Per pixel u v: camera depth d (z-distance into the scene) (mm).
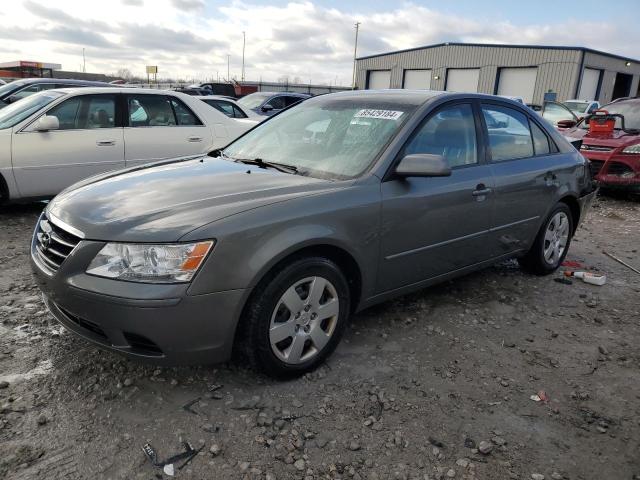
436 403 2820
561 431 2654
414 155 3184
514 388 3010
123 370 2967
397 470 2336
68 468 2250
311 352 3004
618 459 2477
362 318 3773
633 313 4148
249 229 2604
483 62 36844
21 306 3732
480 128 3951
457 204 3633
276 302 2748
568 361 3350
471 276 4773
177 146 7117
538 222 4520
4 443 2369
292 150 3656
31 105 6469
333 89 44562
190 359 2594
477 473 2342
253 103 15883
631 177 8359
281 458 2367
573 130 9781
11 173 5965
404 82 42781
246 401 2748
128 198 2885
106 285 2471
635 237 6586
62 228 2727
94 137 6477
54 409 2617
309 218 2824
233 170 3389
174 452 2371
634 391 3045
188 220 2562
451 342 3502
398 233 3297
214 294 2521
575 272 4891
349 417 2666
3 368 2945
